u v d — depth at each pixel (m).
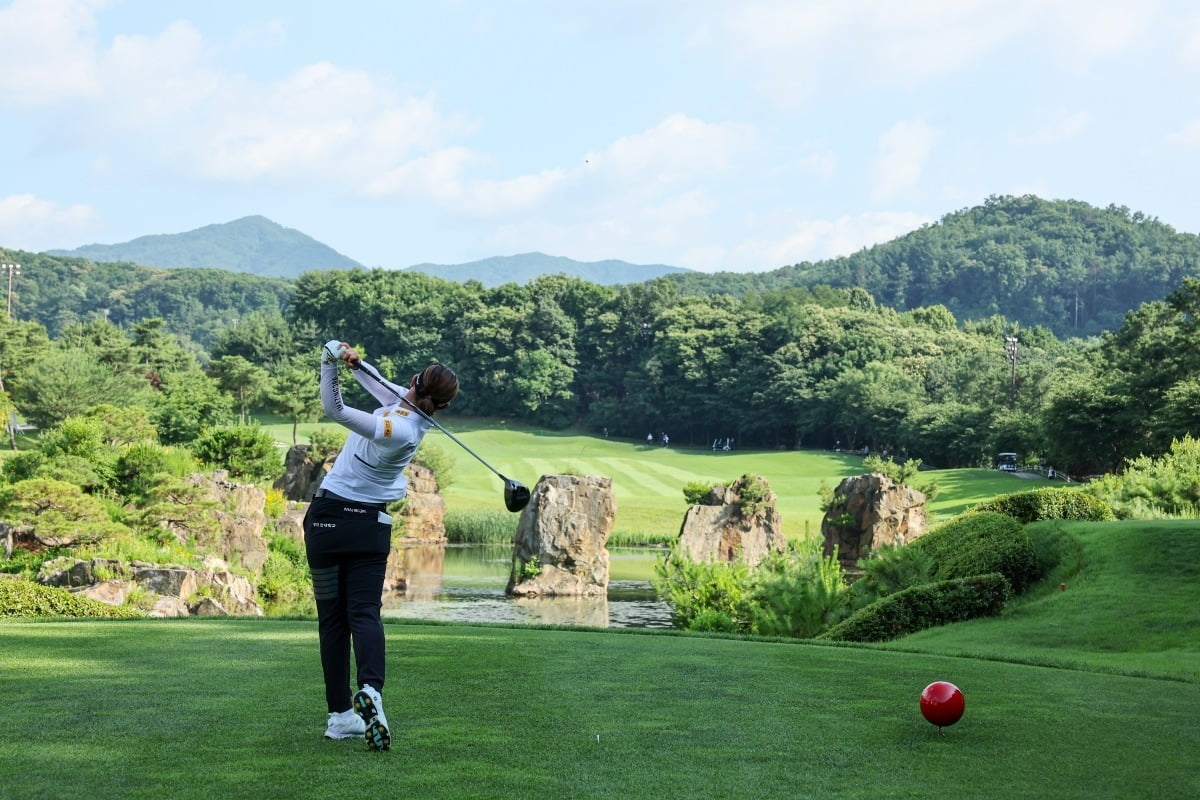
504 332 131.00
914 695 6.82
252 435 46.88
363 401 119.50
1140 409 66.00
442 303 139.50
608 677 7.08
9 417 77.06
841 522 38.12
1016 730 5.87
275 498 37.72
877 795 4.38
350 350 5.36
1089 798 4.45
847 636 14.77
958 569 17.20
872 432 105.50
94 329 107.56
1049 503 21.05
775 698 6.54
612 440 124.50
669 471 88.19
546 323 133.88
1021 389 93.69
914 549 17.78
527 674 7.07
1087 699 7.09
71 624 9.15
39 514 23.83
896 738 5.52
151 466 29.95
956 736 5.63
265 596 29.41
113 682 6.25
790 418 117.31
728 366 122.88
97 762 4.42
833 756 5.05
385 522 5.25
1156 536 17.53
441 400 5.49
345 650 5.13
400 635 9.18
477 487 76.62
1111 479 33.16
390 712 5.70
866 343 120.12
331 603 5.16
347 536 5.12
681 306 137.88
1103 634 14.00
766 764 4.83
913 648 10.43
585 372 135.25
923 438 95.88
